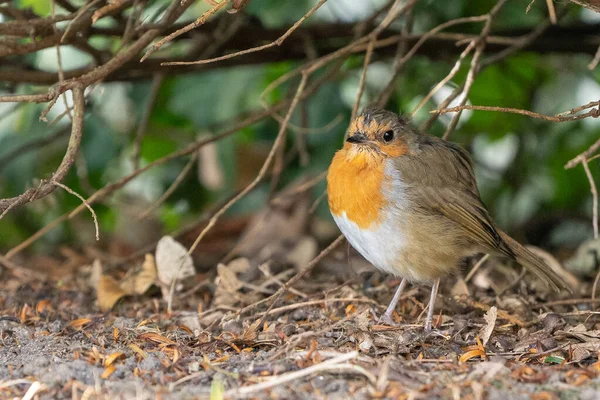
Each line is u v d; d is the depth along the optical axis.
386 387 6.95
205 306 10.45
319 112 13.74
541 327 9.18
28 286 11.34
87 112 12.41
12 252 10.41
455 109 8.03
